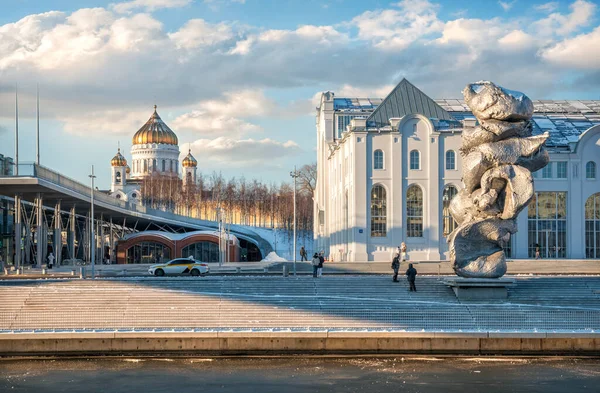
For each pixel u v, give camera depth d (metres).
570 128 104.56
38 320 50.47
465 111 113.25
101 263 119.94
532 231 94.69
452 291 54.69
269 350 47.94
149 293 53.38
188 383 40.75
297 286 55.34
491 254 53.22
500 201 53.09
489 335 47.34
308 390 39.06
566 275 63.06
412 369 43.78
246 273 76.25
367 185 89.25
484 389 39.22
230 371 43.50
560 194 95.06
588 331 47.78
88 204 102.62
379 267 77.00
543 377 41.78
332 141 115.44
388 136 89.62
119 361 46.44
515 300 52.97
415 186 89.88
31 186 79.25
